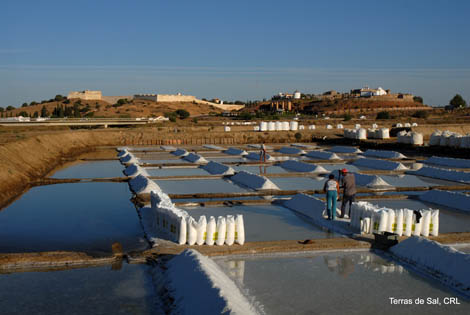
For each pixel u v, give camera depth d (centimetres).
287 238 1257
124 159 3709
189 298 796
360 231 1266
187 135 5991
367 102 14800
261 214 1592
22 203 1886
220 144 5741
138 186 2189
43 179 2491
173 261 991
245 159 3834
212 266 941
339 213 1502
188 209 1697
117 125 7544
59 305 829
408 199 1911
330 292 874
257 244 1154
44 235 1339
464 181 2411
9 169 2422
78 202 1903
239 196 1995
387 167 3019
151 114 13900
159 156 4088
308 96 19025
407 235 1227
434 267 970
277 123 6481
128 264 1061
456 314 774
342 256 1105
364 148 4972
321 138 5891
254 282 927
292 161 3181
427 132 6041
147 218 1510
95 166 3391
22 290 902
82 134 5500
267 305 814
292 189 2186
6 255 1067
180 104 16588
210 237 1145
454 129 6197
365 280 942
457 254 955
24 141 3431
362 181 2303
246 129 6756
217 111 16775
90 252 1140
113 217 1600
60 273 1002
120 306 827
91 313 796
